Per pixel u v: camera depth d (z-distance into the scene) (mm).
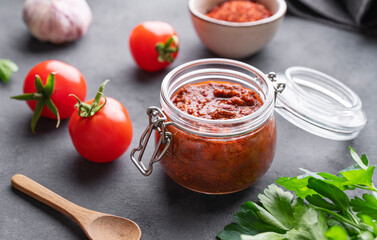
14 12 625
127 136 423
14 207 398
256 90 400
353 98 442
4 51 557
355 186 364
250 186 416
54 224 386
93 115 411
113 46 572
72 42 576
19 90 508
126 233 376
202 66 410
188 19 616
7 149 446
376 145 453
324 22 606
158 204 402
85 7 565
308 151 449
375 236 340
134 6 636
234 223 366
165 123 368
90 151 419
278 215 363
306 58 554
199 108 390
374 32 586
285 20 614
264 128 380
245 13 537
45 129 468
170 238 378
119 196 408
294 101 425
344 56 557
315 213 345
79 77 463
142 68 534
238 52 531
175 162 382
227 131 358
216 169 373
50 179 421
